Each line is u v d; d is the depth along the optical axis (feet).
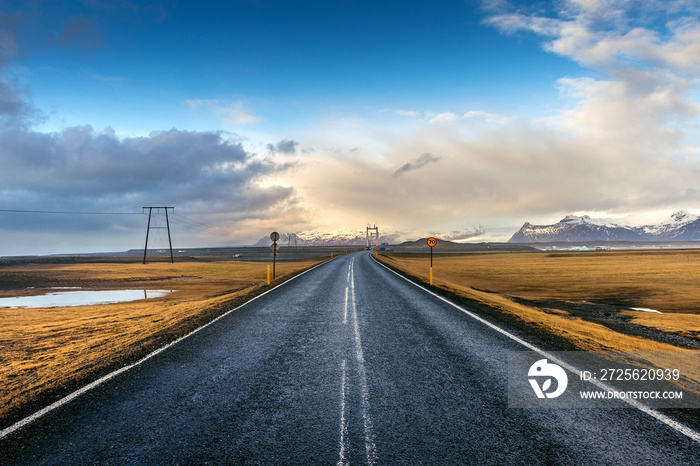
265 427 12.39
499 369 18.16
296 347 22.72
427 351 21.48
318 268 107.55
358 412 13.47
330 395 15.10
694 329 35.42
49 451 11.00
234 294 54.80
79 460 10.51
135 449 11.07
